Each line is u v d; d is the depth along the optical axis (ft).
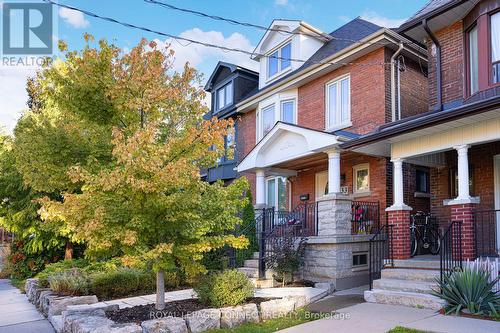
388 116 39.14
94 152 25.23
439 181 35.22
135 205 20.80
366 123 40.73
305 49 52.65
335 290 31.48
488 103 23.26
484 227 31.42
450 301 22.39
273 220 40.57
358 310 23.99
